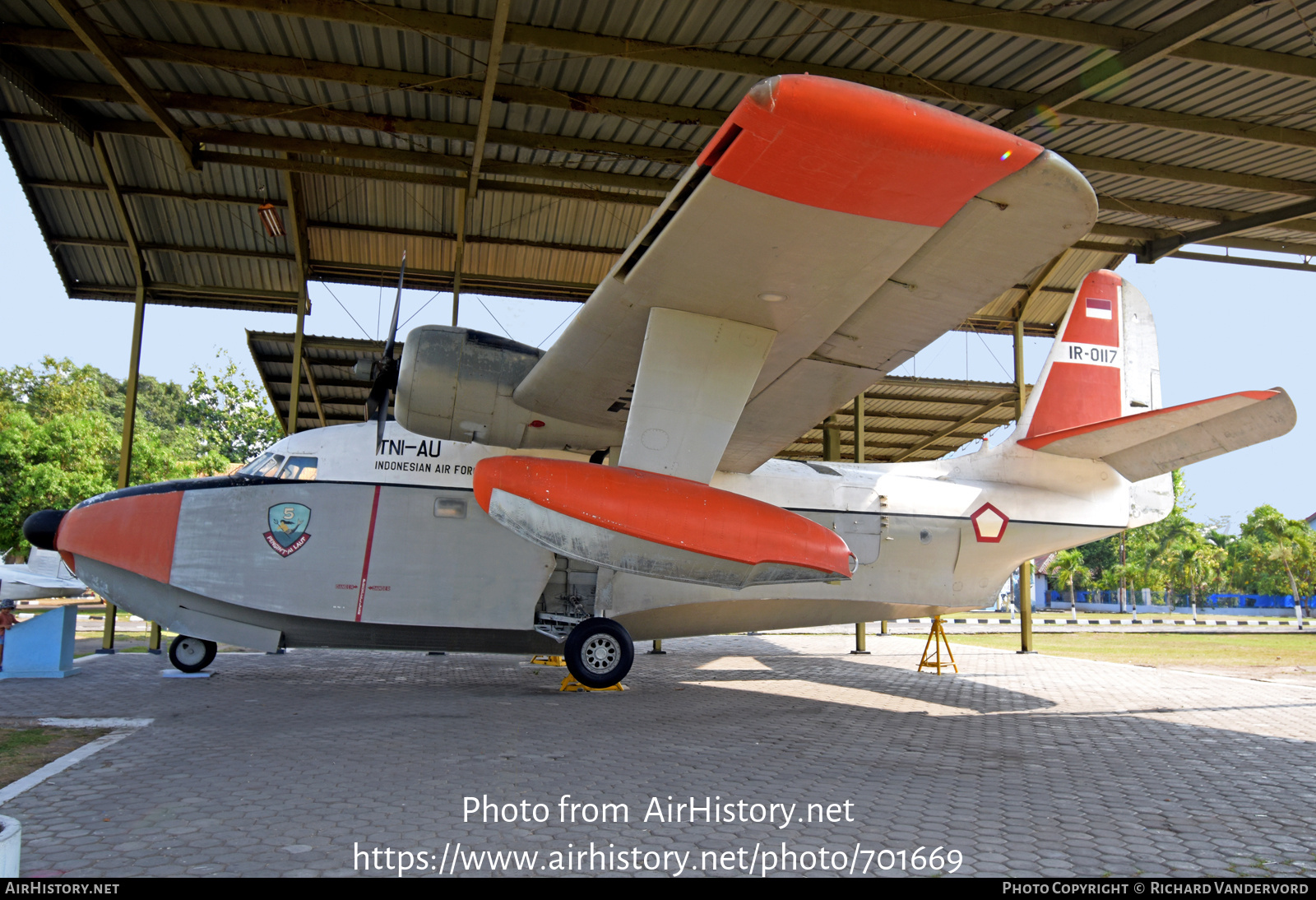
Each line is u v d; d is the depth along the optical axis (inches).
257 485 349.7
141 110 413.7
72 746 218.1
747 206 190.1
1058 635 920.3
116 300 534.9
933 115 162.2
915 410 709.3
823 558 261.7
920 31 339.0
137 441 1171.9
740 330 251.9
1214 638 867.4
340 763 199.3
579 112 400.5
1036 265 212.2
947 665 515.8
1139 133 414.3
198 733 237.3
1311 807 173.2
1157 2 316.2
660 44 347.9
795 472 394.0
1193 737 258.5
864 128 160.1
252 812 156.0
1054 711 316.5
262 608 338.3
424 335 311.1
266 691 331.0
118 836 140.4
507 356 313.6
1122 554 2269.9
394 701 307.4
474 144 434.6
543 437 331.9
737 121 162.1
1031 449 400.5
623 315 249.8
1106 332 435.2
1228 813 167.9
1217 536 2701.8
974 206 191.6
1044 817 162.9
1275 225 484.4
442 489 352.2
